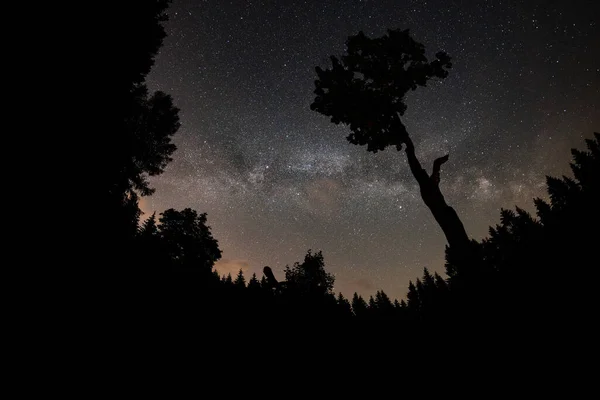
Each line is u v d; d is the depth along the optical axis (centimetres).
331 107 1166
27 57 368
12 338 259
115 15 569
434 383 574
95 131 496
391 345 758
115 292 455
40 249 331
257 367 542
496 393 515
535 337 638
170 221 2525
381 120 1109
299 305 782
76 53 448
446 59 1104
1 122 322
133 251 648
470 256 841
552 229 2872
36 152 356
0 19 348
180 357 462
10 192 312
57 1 423
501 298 771
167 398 356
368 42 1127
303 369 573
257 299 798
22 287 293
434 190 950
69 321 332
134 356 389
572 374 519
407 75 1104
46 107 381
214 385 439
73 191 416
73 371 293
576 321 682
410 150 1062
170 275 823
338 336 721
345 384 557
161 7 827
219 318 705
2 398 222
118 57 582
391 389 557
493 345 634
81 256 406
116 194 656
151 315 507
